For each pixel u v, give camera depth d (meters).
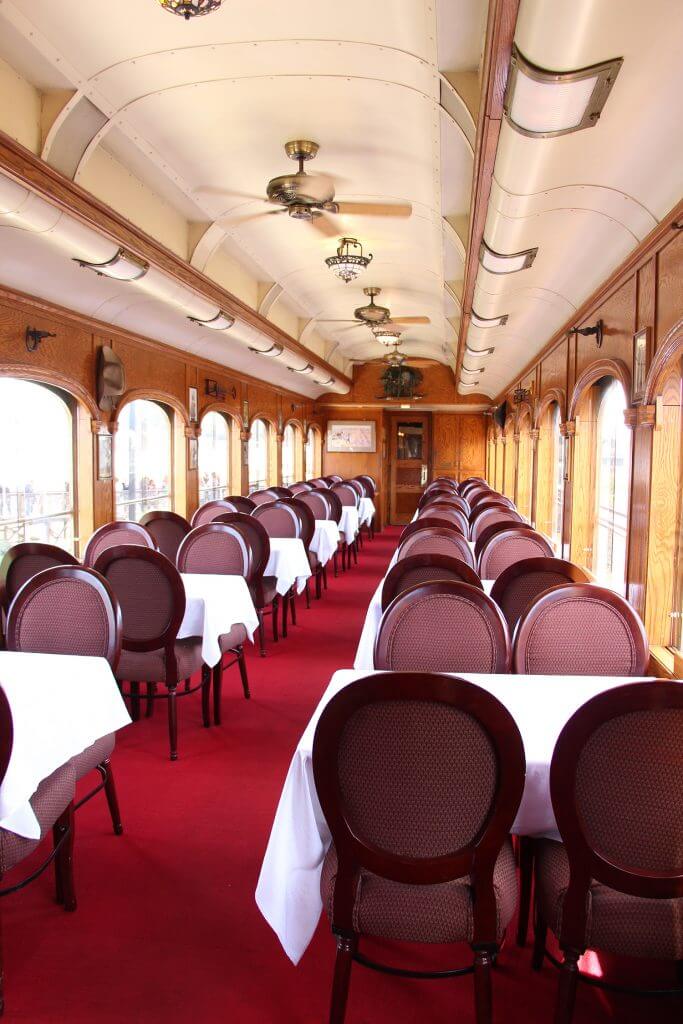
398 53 3.43
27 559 4.01
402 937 1.80
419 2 3.02
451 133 4.08
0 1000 2.08
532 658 2.74
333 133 4.35
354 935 1.82
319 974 2.25
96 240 4.43
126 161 4.79
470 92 3.47
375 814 1.74
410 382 15.09
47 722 2.27
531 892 2.52
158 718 4.48
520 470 10.20
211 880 2.74
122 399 6.82
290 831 1.95
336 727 1.68
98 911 2.55
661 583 3.82
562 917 1.80
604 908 1.76
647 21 2.00
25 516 5.72
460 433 16.62
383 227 6.18
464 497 10.45
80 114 3.89
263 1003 2.13
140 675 3.87
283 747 4.03
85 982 2.20
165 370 7.89
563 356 6.66
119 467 7.32
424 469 16.78
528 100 2.42
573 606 2.75
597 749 1.65
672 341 3.40
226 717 4.50
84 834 3.07
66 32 3.28
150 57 3.50
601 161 3.12
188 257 6.09
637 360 3.99
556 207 3.63
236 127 4.28
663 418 3.74
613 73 2.24
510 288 5.39
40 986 2.18
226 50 3.45
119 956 2.31
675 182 3.16
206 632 4.11
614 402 5.99
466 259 5.18
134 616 3.80
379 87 3.76
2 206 3.62
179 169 4.93
